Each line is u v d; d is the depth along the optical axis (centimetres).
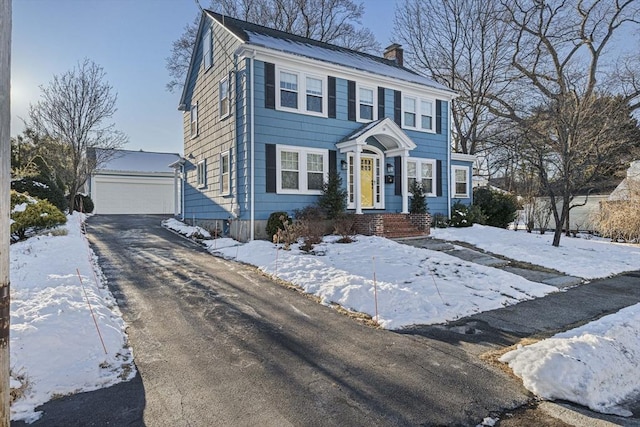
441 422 322
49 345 415
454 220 1703
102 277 792
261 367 420
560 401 364
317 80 1378
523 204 2303
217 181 1473
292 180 1317
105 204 2611
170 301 652
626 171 2008
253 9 2644
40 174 1673
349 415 329
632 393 394
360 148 1344
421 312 615
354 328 552
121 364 424
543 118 1689
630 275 1026
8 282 176
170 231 1614
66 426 311
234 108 1310
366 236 1264
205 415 327
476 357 459
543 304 713
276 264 898
